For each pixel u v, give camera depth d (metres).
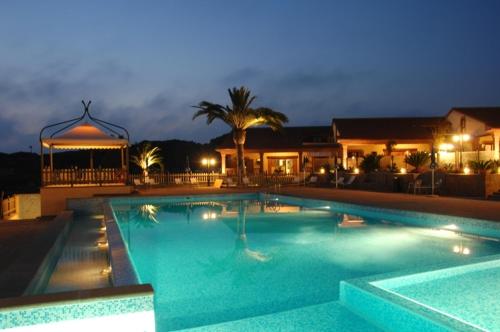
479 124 27.70
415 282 4.89
